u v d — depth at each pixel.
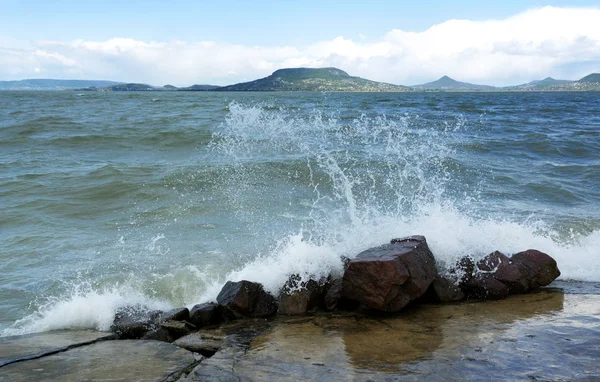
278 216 9.41
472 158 15.02
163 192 11.05
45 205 10.24
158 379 3.94
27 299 6.25
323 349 4.44
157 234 8.56
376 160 13.34
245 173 12.34
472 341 4.46
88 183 11.75
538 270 6.18
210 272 6.91
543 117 30.44
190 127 19.94
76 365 4.21
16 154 15.67
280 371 3.97
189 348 4.80
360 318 5.36
